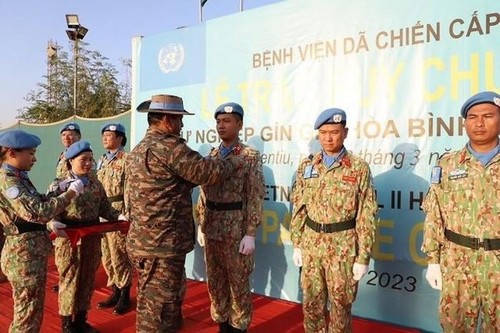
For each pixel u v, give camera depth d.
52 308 3.99
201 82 4.52
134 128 5.12
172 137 2.46
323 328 2.78
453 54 3.17
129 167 2.51
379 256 3.48
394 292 3.43
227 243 3.02
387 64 3.43
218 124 3.12
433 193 2.37
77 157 3.17
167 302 2.44
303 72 3.85
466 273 2.22
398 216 3.39
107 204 3.46
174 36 4.73
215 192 3.07
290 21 3.92
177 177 2.45
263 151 4.11
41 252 2.72
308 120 3.82
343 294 2.62
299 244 2.86
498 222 2.16
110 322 3.64
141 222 2.42
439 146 3.22
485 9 3.05
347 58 3.61
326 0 3.71
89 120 7.55
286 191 3.96
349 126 3.59
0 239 3.64
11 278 2.64
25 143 2.64
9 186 2.55
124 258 3.86
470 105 2.25
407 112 3.35
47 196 2.85
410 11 3.32
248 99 4.19
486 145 2.23
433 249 2.37
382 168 3.45
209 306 3.96
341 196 2.62
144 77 5.02
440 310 2.33
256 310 3.80
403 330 3.31
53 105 19.77
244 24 4.20
